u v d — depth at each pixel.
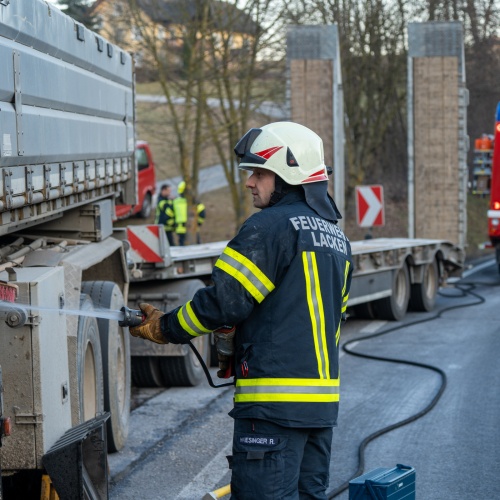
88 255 6.92
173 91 25.48
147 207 31.39
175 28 22.83
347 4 28.84
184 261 10.70
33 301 4.90
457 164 20.81
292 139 4.22
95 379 6.73
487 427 8.49
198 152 24.22
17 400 4.88
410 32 20.67
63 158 6.38
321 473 4.21
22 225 6.07
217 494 6.12
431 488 6.77
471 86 36.72
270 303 4.02
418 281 16.48
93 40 7.49
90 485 5.09
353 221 32.78
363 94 32.38
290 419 3.93
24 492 5.08
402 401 9.56
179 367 10.05
